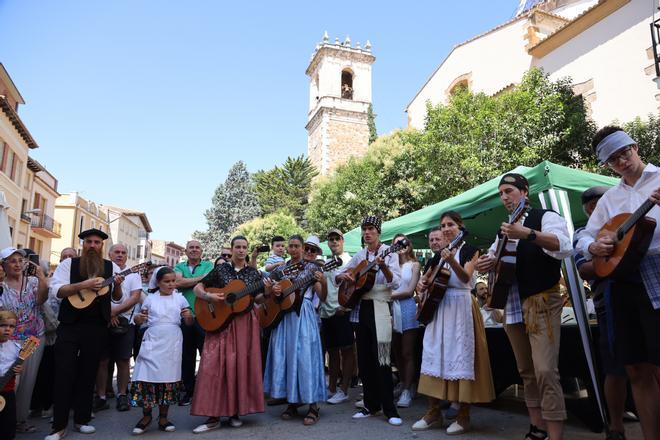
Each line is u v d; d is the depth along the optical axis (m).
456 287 4.24
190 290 6.23
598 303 3.54
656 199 2.46
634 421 4.41
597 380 3.88
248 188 56.19
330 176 26.97
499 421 4.53
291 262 5.23
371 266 4.56
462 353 4.03
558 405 3.23
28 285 4.66
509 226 3.23
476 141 13.47
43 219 32.72
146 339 4.52
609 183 5.37
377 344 4.57
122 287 5.59
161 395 4.44
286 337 4.80
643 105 12.35
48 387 5.18
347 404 5.56
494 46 18.77
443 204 6.79
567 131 12.41
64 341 4.25
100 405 5.46
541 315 3.32
